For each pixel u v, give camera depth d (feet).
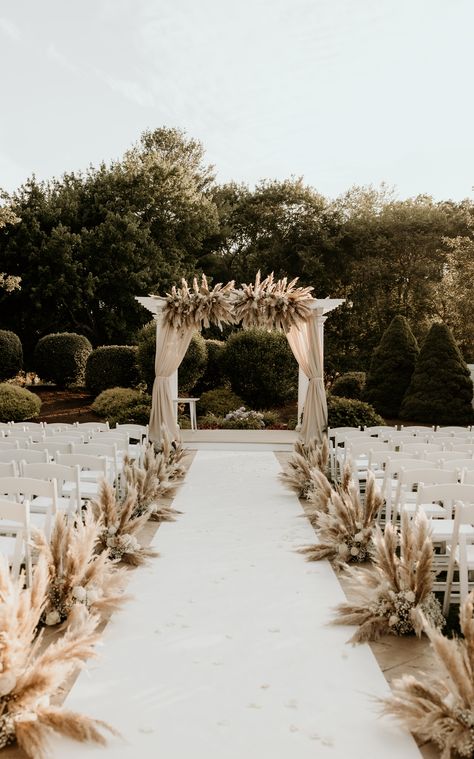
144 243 76.23
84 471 23.47
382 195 97.25
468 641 8.58
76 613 11.43
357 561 16.78
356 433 28.02
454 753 8.25
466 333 70.23
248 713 9.34
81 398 62.75
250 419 51.29
